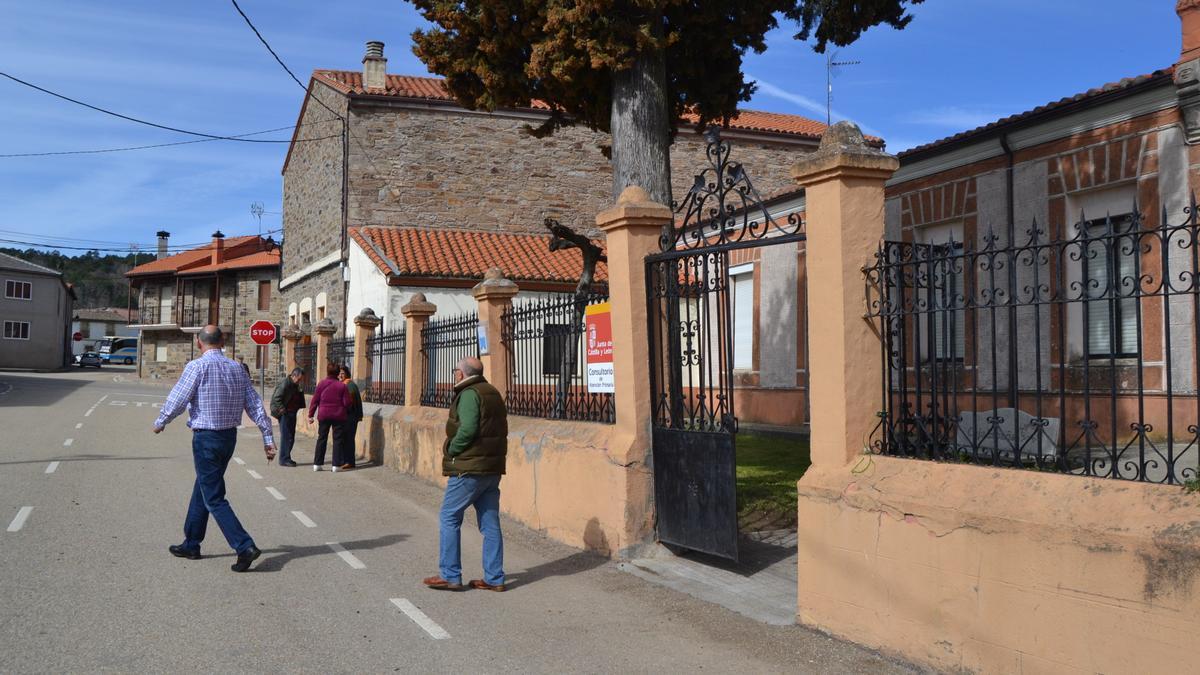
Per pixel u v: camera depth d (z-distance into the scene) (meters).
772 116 30.16
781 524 8.60
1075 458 4.73
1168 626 3.73
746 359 17.98
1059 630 4.14
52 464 13.48
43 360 61.78
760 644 5.38
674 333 7.42
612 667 4.99
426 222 24.61
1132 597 3.86
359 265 23.00
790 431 15.75
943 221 13.46
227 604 6.12
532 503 9.12
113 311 95.12
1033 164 12.04
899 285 5.43
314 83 27.66
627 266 7.59
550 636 5.55
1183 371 10.09
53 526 8.59
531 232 25.48
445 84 11.10
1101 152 11.17
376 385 16.59
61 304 64.88
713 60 11.09
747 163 26.80
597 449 7.89
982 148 12.72
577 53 9.57
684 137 26.56
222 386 7.24
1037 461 4.65
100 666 4.82
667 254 7.39
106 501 10.18
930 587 4.79
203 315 50.41
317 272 27.03
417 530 9.12
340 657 5.09
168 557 7.51
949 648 4.67
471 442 6.67
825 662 5.04
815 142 27.31
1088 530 4.04
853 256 5.57
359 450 16.41
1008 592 4.38
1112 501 4.09
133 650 5.10
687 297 7.20
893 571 5.02
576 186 26.03
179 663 4.91
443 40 10.63
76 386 41.06
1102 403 10.85
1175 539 3.72
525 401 9.96
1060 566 4.15
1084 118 11.30
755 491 10.12
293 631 5.56
